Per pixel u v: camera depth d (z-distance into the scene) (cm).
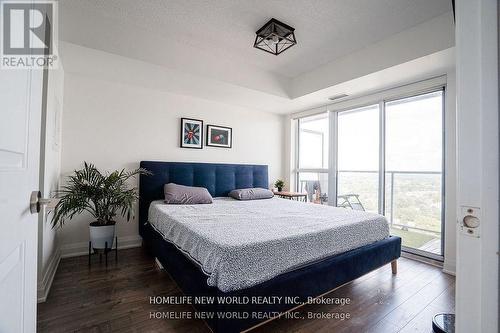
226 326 130
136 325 157
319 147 439
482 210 50
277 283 146
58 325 155
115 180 257
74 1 203
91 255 274
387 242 225
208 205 293
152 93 330
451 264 248
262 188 412
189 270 164
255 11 214
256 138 432
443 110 275
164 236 224
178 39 259
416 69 256
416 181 326
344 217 227
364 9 210
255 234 167
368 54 270
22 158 69
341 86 308
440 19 217
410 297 199
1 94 55
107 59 242
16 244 66
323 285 169
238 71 310
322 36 252
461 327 53
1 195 56
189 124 357
